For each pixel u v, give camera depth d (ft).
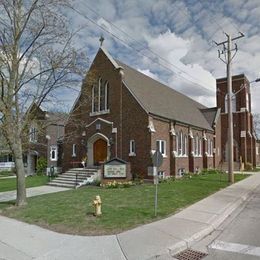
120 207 39.11
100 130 83.76
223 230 29.94
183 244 24.66
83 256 22.44
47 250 24.08
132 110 77.46
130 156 76.23
